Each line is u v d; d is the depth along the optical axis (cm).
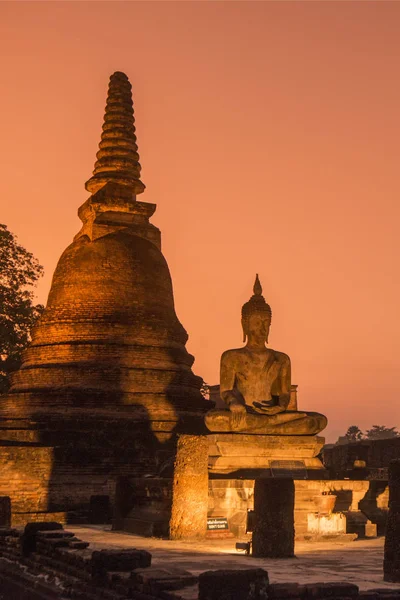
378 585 1213
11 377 3378
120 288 3344
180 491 1978
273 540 1584
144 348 3259
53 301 3409
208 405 3312
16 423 3103
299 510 2100
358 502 2212
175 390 3222
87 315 3291
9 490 2758
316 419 2380
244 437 2291
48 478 2838
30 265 4619
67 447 2939
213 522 1992
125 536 2086
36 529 1672
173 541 1933
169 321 3409
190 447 1997
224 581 1034
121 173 3584
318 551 1739
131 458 3006
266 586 1052
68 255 3453
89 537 2058
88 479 2916
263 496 1608
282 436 2333
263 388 2497
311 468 2333
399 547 1266
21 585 1513
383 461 3888
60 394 3116
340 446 4034
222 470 2244
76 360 3219
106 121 3672
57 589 1381
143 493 2206
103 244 3400
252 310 2552
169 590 1098
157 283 3425
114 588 1209
